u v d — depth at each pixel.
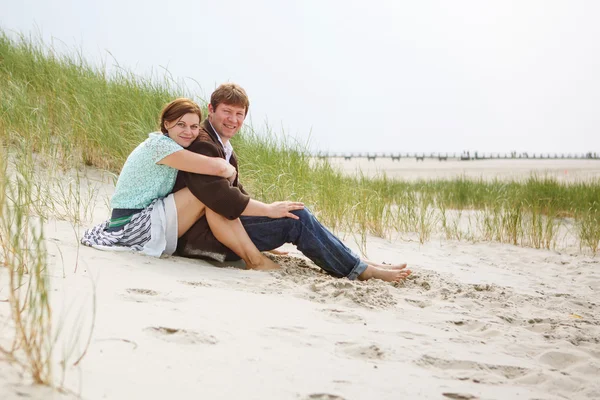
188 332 2.28
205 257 3.98
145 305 2.57
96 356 1.93
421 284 4.11
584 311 3.84
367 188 7.50
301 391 1.91
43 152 6.09
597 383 2.35
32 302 1.99
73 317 2.24
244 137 7.00
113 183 6.24
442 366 2.37
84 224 4.39
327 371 2.12
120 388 1.73
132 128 6.76
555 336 3.04
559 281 5.06
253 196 6.29
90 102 7.00
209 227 3.87
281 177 6.45
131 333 2.19
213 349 2.17
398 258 5.46
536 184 11.94
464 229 8.06
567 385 2.31
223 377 1.94
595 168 35.84
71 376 1.74
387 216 6.96
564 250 6.91
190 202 3.78
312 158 7.22
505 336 2.92
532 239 7.21
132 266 3.35
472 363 2.41
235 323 2.52
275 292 3.27
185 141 3.77
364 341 2.50
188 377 1.90
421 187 13.48
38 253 2.09
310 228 3.91
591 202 10.42
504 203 9.23
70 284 2.70
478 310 3.50
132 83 7.38
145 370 1.90
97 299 2.54
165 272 3.36
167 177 3.81
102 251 3.59
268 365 2.10
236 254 4.00
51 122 6.90
